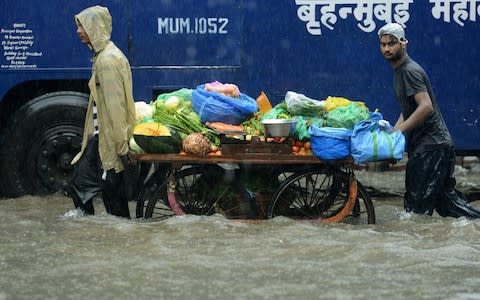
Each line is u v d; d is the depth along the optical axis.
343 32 12.52
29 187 12.67
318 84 12.58
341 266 8.60
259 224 10.34
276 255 9.02
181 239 9.66
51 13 12.55
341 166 10.41
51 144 12.56
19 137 12.55
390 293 7.70
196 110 10.46
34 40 12.56
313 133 10.16
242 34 12.53
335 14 12.52
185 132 10.40
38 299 7.56
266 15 12.52
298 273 8.35
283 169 10.69
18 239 9.79
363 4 12.48
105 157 10.41
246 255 9.02
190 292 7.74
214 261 8.77
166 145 10.27
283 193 10.66
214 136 10.39
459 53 12.51
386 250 9.12
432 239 9.73
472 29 12.50
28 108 12.52
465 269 8.46
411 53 12.52
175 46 12.55
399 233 9.97
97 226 10.20
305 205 10.73
